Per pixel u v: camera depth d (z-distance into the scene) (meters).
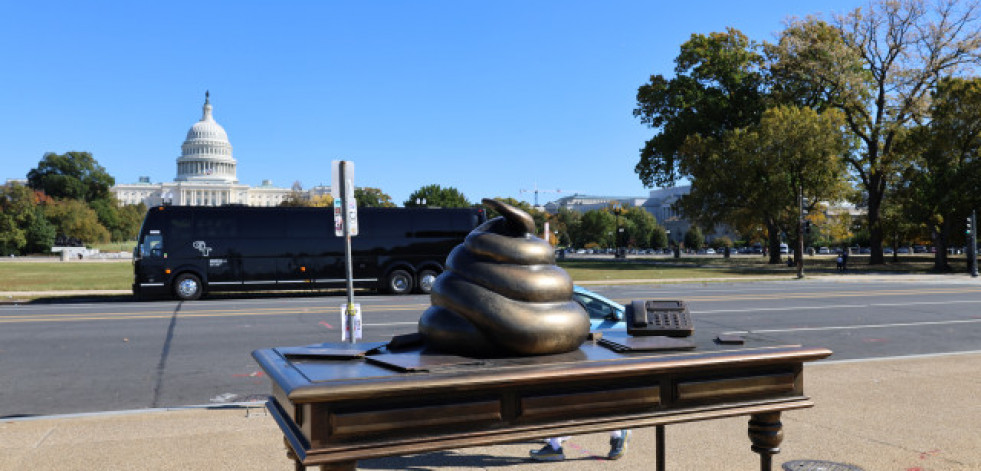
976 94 40.41
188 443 5.55
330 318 15.91
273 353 3.20
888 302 19.61
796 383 3.30
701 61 52.47
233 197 162.88
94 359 10.63
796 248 48.47
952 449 5.18
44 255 91.00
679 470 4.67
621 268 44.44
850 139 47.09
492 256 3.03
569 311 3.05
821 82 46.97
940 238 42.53
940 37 43.44
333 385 2.41
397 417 2.50
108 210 136.38
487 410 2.65
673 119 54.00
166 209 22.89
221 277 23.02
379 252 24.52
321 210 24.17
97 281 31.36
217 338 12.77
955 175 40.50
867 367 8.86
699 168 48.12
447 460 4.98
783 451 5.14
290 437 2.61
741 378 3.16
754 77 51.19
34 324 14.67
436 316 3.08
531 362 2.83
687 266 48.94
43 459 5.14
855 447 5.24
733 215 48.72
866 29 45.91
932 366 8.93
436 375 2.57
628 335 3.61
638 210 144.62
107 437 5.78
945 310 17.50
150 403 7.81
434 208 25.12
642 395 2.93
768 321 15.10
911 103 44.75
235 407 7.04
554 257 3.24
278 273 23.55
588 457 5.03
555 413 2.76
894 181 46.22
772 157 43.53
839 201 47.59
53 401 7.90
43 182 136.00
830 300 20.27
